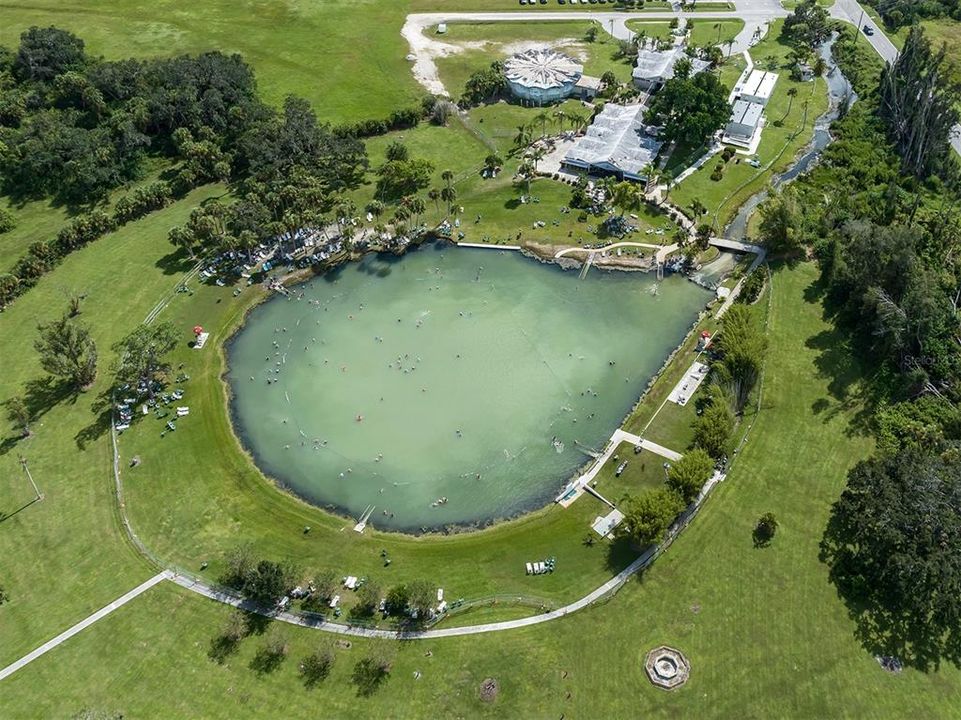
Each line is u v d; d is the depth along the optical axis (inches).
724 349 5374.0
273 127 7559.1
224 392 5575.8
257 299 6309.1
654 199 7076.8
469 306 6181.1
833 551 4311.0
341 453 5137.8
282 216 6845.5
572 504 4709.6
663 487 4569.4
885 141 7849.4
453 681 3843.5
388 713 3732.8
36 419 5310.0
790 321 5767.7
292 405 5482.3
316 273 6555.1
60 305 6220.5
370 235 6879.9
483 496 4822.8
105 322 6058.1
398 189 7367.1
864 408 5088.6
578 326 5954.7
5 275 6264.8
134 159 7755.9
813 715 3656.5
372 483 4940.9
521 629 4050.2
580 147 7677.2
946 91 7317.9
